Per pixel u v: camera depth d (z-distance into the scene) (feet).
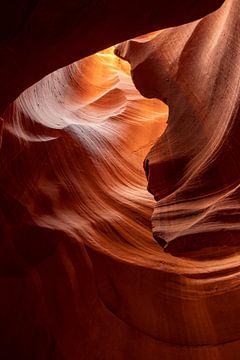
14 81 12.42
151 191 19.76
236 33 15.81
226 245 13.87
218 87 17.58
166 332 16.99
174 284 18.48
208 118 17.95
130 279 18.61
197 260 20.56
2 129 19.08
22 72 12.10
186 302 17.84
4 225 18.93
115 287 18.33
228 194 14.58
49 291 17.76
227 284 17.93
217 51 18.06
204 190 15.87
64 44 11.40
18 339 16.58
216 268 19.17
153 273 18.84
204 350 16.25
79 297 17.74
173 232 15.34
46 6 9.60
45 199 21.36
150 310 17.72
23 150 21.67
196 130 18.92
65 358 16.08
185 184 17.06
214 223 13.83
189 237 14.01
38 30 10.39
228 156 15.12
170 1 10.48
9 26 9.91
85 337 16.70
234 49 16.06
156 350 16.47
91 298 17.79
